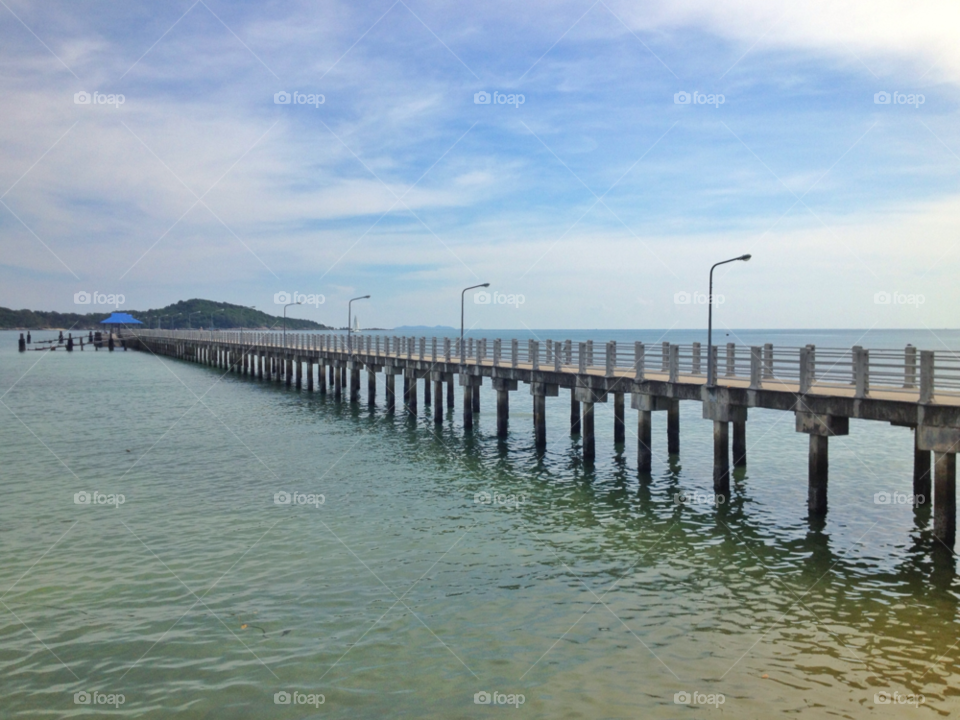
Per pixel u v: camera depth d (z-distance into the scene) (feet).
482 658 37.22
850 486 76.18
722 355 75.82
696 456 93.97
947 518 53.57
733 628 40.63
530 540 57.31
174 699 33.58
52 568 50.88
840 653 37.45
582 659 36.99
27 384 209.15
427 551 54.44
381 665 36.55
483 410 148.97
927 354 51.93
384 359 143.43
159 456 94.12
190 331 354.74
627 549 54.90
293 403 160.56
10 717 32.22
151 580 48.52
